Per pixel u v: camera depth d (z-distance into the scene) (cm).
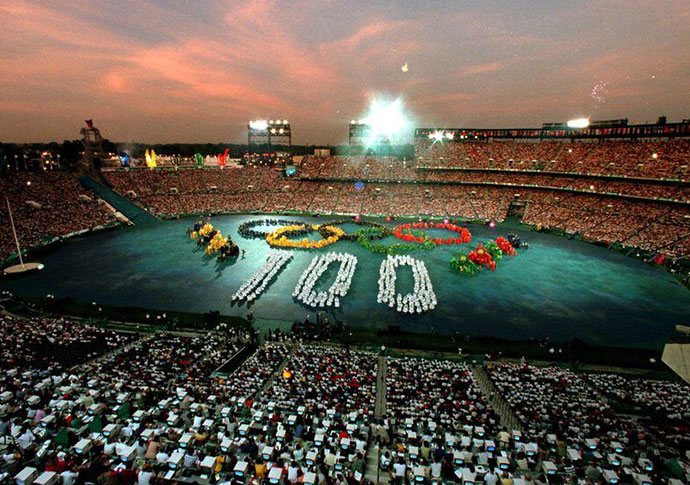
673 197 8906
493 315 5175
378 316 5112
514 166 12494
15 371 3050
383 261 7219
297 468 1864
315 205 12512
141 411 2411
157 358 3541
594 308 5406
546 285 6241
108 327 4619
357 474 1880
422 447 2148
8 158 12562
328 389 2969
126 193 11494
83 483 1716
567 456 2166
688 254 7250
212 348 3941
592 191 10306
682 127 9969
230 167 14588
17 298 5347
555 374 3534
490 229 10069
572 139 12475
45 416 2320
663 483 1884
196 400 2719
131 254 7650
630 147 10731
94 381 2894
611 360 4062
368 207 12212
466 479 1872
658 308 5412
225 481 1850
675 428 2566
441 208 11825
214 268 6881
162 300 5506
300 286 6078
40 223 8769
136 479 1759
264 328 4734
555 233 9588
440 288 6081
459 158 13550
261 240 8725
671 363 3812
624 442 2331
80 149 16062
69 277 6350
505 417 2766
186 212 11562
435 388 3078
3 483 1722
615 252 8050
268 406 2623
